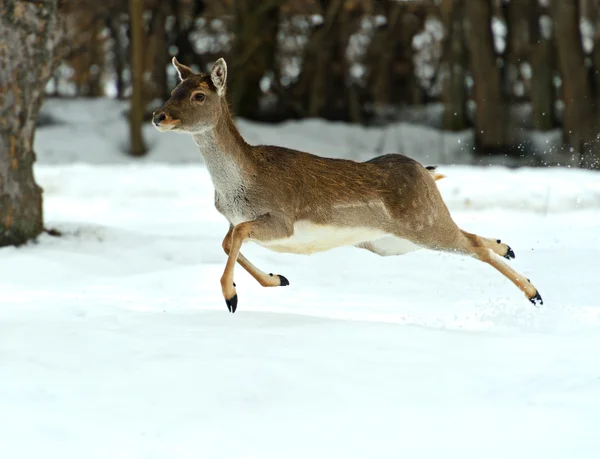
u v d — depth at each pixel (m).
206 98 16.12
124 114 69.62
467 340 14.04
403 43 74.50
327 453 9.78
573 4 56.88
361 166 17.09
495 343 13.89
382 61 73.44
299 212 16.66
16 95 24.80
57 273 21.67
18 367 12.06
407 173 17.28
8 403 10.96
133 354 12.76
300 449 9.88
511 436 10.22
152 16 68.62
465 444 10.02
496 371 12.42
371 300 18.66
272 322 15.14
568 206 33.19
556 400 11.30
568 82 57.28
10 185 24.88
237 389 11.45
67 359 12.48
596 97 57.50
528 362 12.92
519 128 63.22
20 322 14.49
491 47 60.62
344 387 11.60
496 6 69.81
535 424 10.55
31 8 24.83
